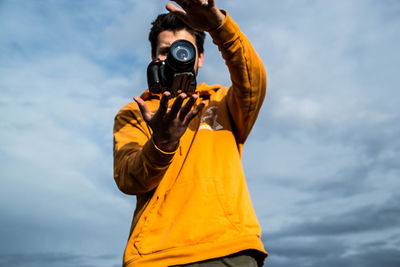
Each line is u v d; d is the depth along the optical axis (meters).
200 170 2.22
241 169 2.36
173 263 1.98
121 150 2.34
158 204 2.19
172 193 2.19
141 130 2.52
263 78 2.32
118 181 2.24
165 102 1.86
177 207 2.13
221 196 2.14
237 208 2.14
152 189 2.25
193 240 2.01
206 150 2.31
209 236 2.02
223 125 2.46
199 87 2.72
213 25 2.06
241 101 2.33
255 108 2.38
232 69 2.22
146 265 2.01
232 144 2.39
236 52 2.15
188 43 2.23
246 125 2.46
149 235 2.10
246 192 2.26
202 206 2.09
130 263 2.05
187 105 1.89
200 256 1.98
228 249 1.99
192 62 2.21
